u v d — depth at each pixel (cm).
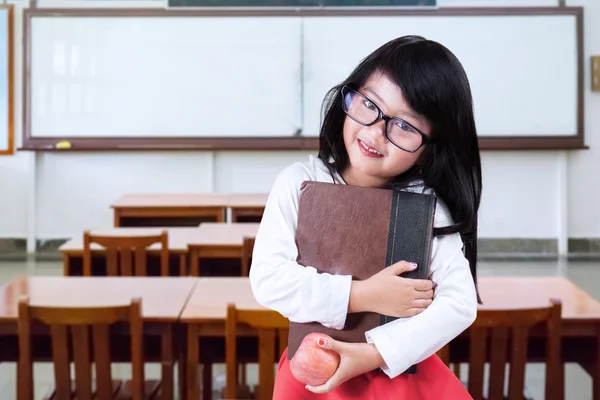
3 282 519
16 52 619
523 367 197
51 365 347
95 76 618
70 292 243
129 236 307
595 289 506
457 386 97
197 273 334
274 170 642
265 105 624
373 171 88
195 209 471
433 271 90
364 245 88
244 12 614
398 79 84
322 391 85
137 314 201
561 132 623
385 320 87
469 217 93
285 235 91
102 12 611
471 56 618
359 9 613
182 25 615
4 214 630
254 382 325
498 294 242
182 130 625
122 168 636
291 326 91
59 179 633
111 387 204
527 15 613
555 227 641
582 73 618
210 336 223
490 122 623
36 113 619
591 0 620
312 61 619
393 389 91
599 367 219
